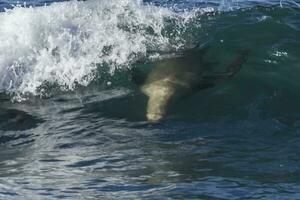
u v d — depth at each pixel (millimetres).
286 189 29797
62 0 72688
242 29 52406
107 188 30453
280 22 53281
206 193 29328
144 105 43125
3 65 49188
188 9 60750
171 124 39750
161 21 54344
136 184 30875
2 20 53156
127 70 47906
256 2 64938
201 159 34312
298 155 34469
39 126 41125
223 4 64625
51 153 36656
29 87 47031
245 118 40188
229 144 36375
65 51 50188
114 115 42062
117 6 56312
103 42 50969
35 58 49625
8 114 43219
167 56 48875
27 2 72938
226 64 47094
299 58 47719
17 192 30094
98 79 47500
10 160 35938
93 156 35656
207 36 51781
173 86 43969
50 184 31359
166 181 31219
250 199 28562
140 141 37562
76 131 39938
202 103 42062
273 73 45750
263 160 33906
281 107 41469
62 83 47406
